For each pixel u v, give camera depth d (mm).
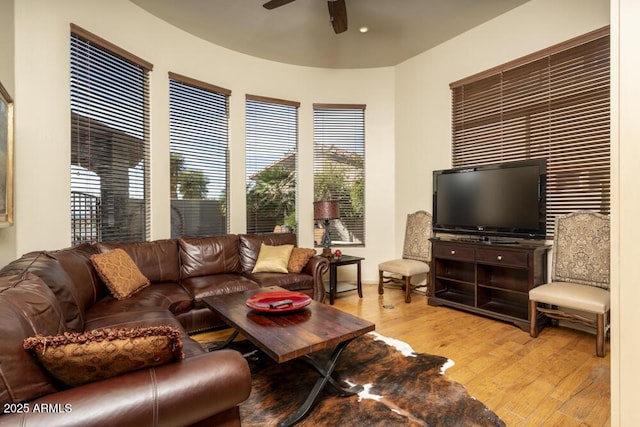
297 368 2303
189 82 3879
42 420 869
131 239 3355
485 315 3334
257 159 4629
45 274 1733
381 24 3701
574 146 3010
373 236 4992
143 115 3482
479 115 3807
